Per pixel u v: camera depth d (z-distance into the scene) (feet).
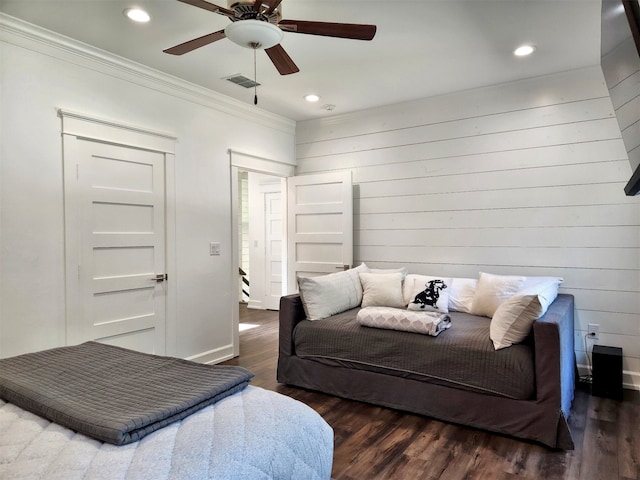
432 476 7.22
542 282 10.91
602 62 6.19
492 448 8.15
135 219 11.37
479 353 8.92
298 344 11.44
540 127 12.35
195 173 12.95
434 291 12.15
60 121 9.70
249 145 14.88
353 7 8.41
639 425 9.05
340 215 15.53
